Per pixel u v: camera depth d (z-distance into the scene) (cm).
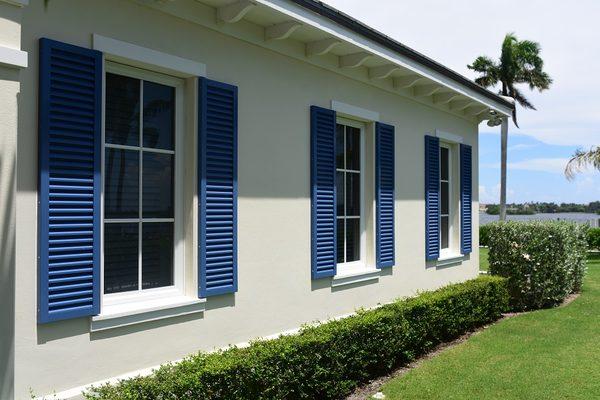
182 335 431
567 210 4478
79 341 357
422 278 809
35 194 333
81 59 358
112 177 394
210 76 461
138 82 417
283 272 542
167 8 418
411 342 609
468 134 969
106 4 378
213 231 455
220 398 369
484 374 546
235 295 484
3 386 290
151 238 424
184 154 448
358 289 663
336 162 650
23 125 328
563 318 843
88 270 359
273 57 534
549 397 479
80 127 356
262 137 518
